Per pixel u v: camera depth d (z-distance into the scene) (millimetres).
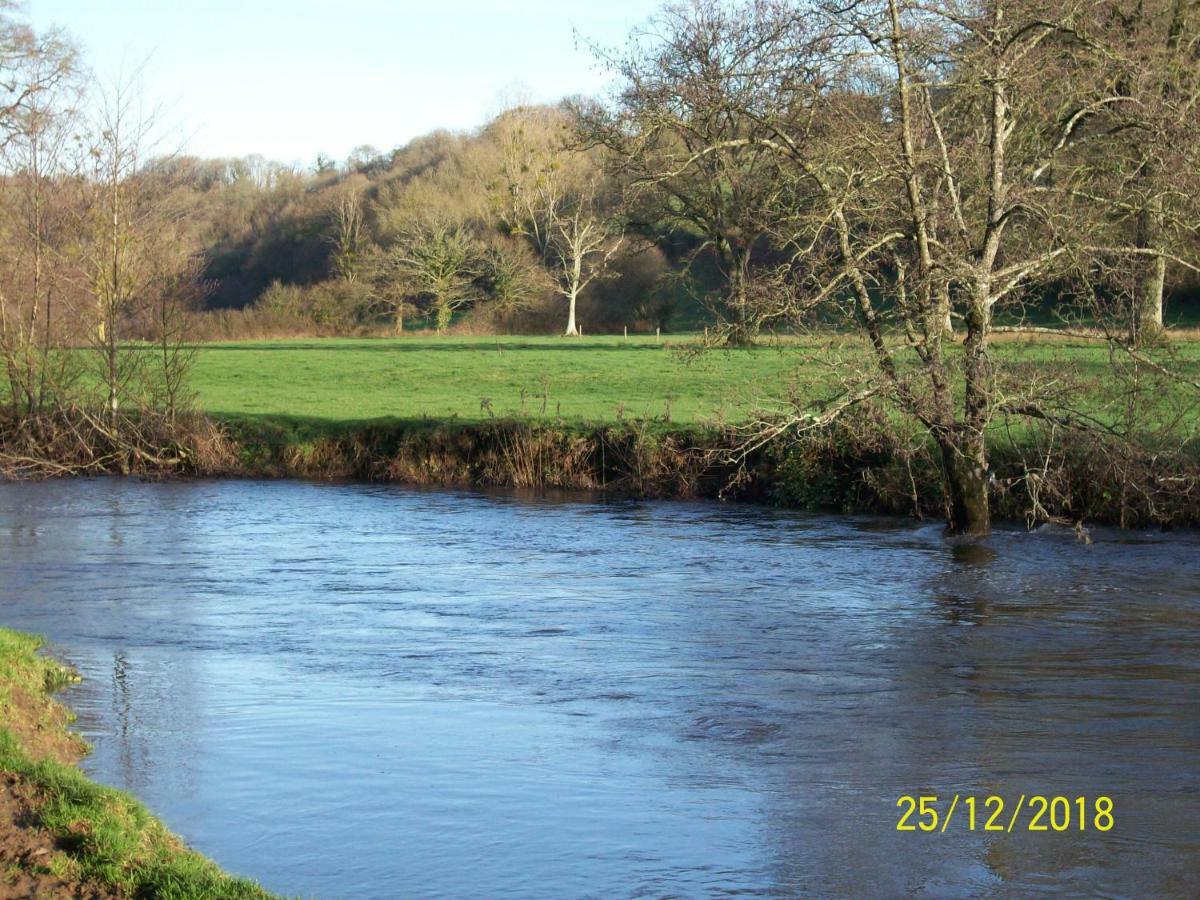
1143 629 16297
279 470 32719
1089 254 20047
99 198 33312
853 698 13234
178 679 13992
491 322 87188
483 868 8883
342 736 11922
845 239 20188
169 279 33938
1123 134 20969
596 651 15359
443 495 29375
